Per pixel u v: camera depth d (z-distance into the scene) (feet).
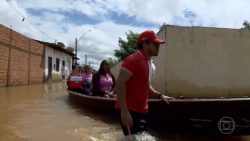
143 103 6.05
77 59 64.75
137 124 6.00
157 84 22.77
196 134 9.95
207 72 22.06
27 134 10.16
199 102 9.54
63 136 9.95
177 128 10.00
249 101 9.36
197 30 21.99
